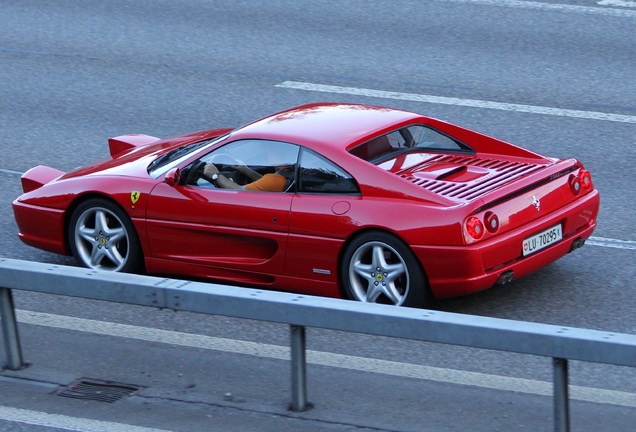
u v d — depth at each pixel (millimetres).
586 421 21062
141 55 53250
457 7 57875
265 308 21078
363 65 50344
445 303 27625
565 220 27141
